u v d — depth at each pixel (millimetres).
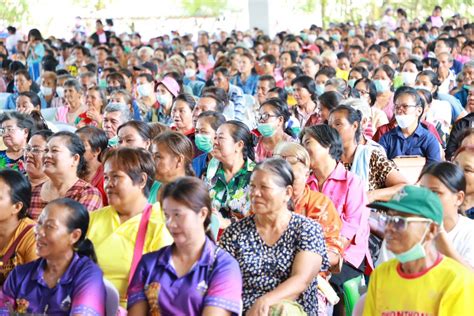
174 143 6273
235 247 5137
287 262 5055
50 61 18000
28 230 5340
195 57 18547
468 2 30266
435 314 4109
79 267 4672
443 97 11164
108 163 5402
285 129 8438
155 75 15789
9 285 4773
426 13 30547
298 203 5922
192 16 32625
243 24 32375
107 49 19891
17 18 31344
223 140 6590
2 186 5309
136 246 5219
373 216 6531
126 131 7191
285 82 12727
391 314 4207
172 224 4445
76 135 6500
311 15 32062
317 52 19391
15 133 7777
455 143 7844
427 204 4102
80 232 4727
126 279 5203
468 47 17375
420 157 8055
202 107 9094
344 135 7023
